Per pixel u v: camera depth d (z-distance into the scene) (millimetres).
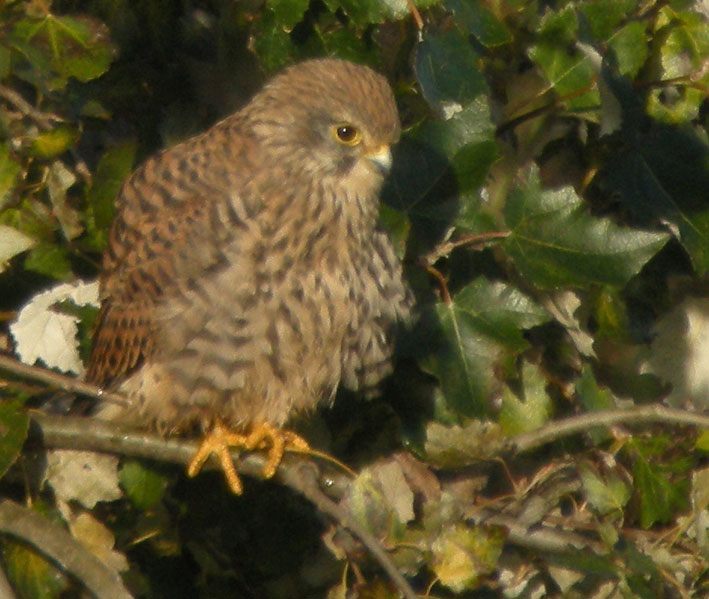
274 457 8773
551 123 9555
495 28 8742
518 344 8898
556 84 9320
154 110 9562
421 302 9242
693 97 9461
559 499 9383
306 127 8766
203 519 9398
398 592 8414
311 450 8922
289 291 8711
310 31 9008
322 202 8758
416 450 9164
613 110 9242
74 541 8055
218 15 9508
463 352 8984
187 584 9438
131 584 9297
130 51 9391
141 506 8828
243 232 8695
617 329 9672
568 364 9656
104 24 9031
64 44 8930
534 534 9000
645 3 9562
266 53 9039
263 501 9484
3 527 8047
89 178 9383
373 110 8727
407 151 8953
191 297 8688
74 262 9320
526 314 8914
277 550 9500
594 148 9531
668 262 9938
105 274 9070
